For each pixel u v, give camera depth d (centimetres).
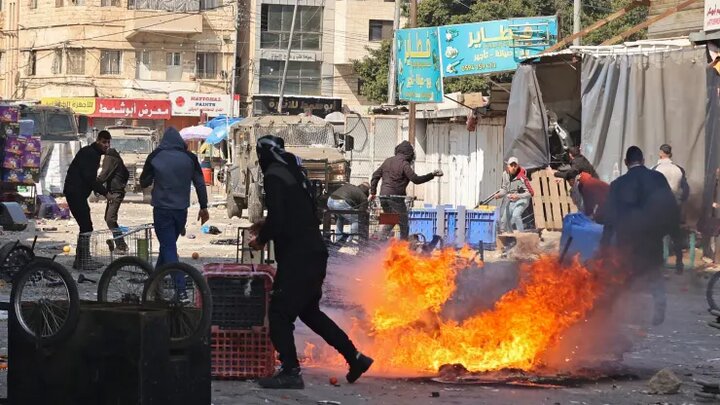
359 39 7006
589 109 2259
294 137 3034
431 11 5609
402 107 4241
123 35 6675
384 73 6444
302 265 812
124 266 841
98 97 6638
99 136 1648
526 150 2462
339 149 3023
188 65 6800
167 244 1232
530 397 800
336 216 1476
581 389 839
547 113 2544
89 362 652
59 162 3684
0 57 7081
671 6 2638
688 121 2109
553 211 2400
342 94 7112
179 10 6688
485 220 2105
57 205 2883
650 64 2177
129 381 638
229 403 750
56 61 6750
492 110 3106
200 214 1263
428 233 2097
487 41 3056
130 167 4138
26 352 673
